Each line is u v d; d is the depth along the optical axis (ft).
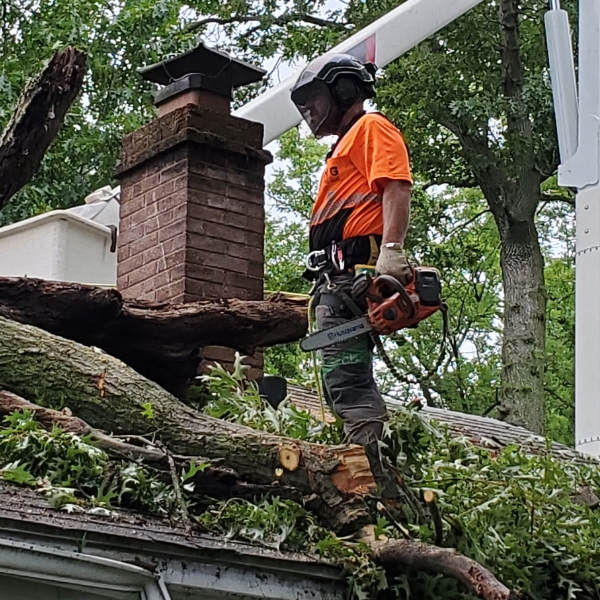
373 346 13.35
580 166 25.59
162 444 13.21
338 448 13.07
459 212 78.95
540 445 18.06
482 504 13.33
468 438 17.22
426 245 65.77
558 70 26.27
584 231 25.38
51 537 9.89
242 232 22.07
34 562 9.68
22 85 54.70
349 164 13.26
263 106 27.45
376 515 12.68
